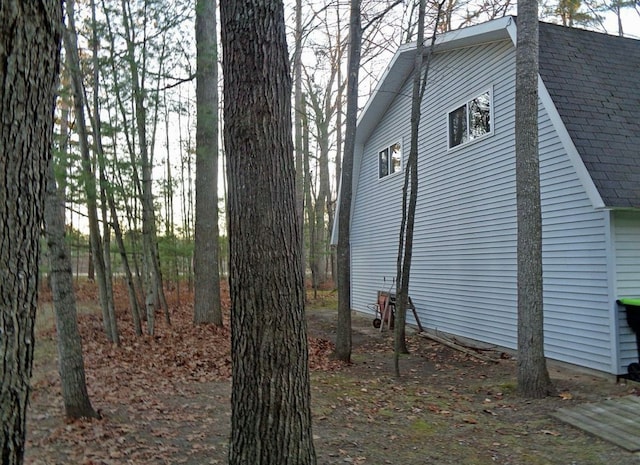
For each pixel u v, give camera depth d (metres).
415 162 8.88
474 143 10.12
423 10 8.33
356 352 10.09
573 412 5.60
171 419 5.30
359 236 16.41
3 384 1.45
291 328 3.03
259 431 2.95
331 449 4.56
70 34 7.85
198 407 5.75
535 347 6.36
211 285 11.55
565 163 7.89
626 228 7.23
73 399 5.16
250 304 2.99
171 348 9.11
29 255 1.51
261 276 2.98
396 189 13.60
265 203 3.01
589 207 7.44
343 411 5.77
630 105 8.08
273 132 3.05
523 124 6.42
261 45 3.03
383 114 14.52
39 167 1.54
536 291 6.39
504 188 9.21
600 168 7.16
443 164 11.34
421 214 12.38
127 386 6.62
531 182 6.41
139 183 9.91
